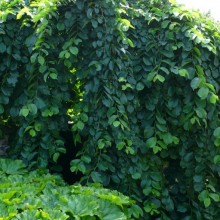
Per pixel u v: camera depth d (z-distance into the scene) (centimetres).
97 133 291
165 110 307
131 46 296
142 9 324
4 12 296
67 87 310
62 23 297
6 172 290
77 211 233
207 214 310
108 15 294
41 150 306
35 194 248
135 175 297
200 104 292
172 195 325
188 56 299
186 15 297
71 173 332
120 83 296
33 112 288
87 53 302
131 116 306
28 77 306
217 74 313
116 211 241
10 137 345
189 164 307
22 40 308
